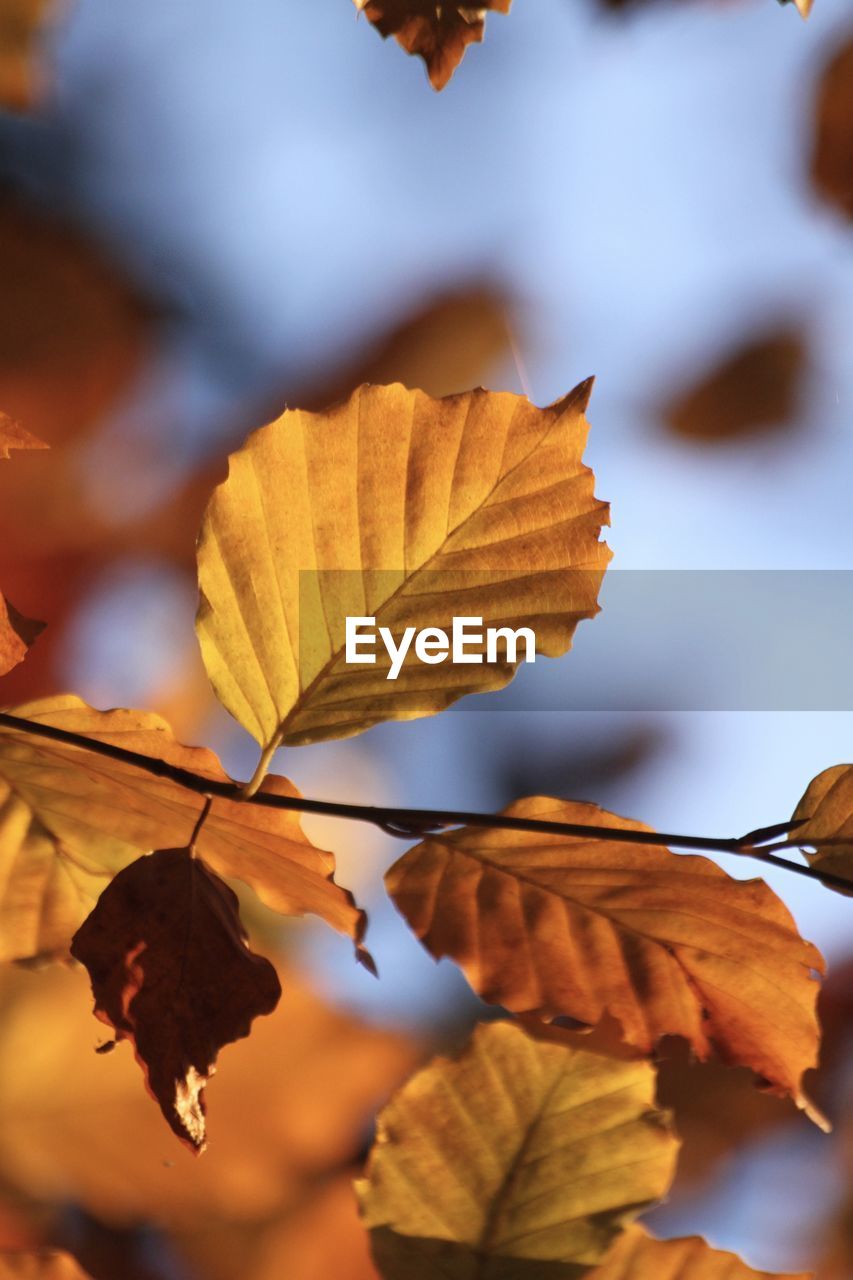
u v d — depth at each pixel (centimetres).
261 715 49
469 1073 46
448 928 49
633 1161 46
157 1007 47
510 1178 46
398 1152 46
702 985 49
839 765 49
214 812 49
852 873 49
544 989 49
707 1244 45
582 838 49
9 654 48
